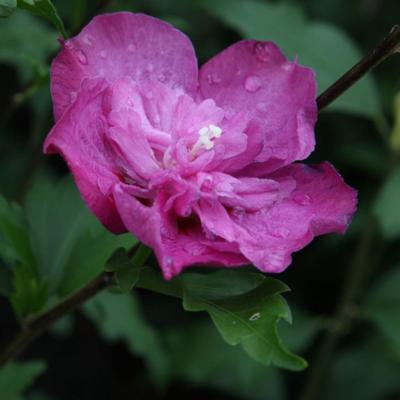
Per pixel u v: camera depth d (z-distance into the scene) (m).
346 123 0.74
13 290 0.49
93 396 0.74
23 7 0.43
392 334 0.62
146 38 0.43
